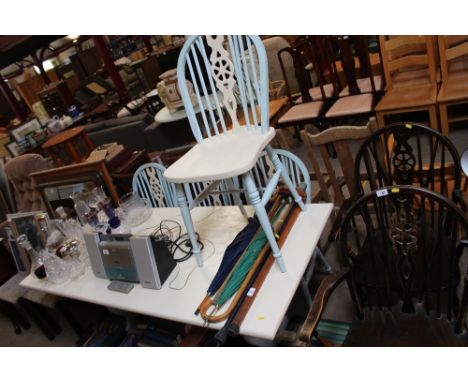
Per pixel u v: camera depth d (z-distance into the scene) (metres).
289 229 1.50
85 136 2.91
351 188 1.99
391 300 1.36
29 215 2.02
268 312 1.16
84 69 7.98
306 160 3.34
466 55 2.62
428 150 2.73
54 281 1.70
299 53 3.00
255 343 1.55
